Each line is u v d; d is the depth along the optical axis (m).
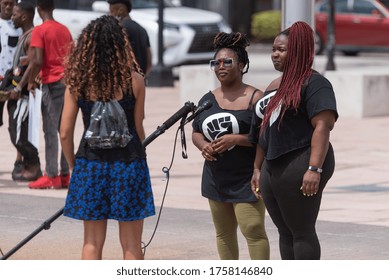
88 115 12.80
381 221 19.98
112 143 12.64
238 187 13.97
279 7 81.62
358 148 30.27
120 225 13.17
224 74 13.99
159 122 35.19
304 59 12.91
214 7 78.38
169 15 49.97
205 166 14.35
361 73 37.53
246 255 16.94
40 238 18.44
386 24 63.75
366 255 16.94
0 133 32.88
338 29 65.25
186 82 40.88
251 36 80.62
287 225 13.28
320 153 12.65
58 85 22.80
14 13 23.61
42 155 28.28
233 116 13.94
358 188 23.94
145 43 24.36
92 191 12.73
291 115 12.88
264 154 13.33
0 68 24.62
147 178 12.98
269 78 47.62
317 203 13.05
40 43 22.52
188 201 22.03
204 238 18.39
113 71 12.63
